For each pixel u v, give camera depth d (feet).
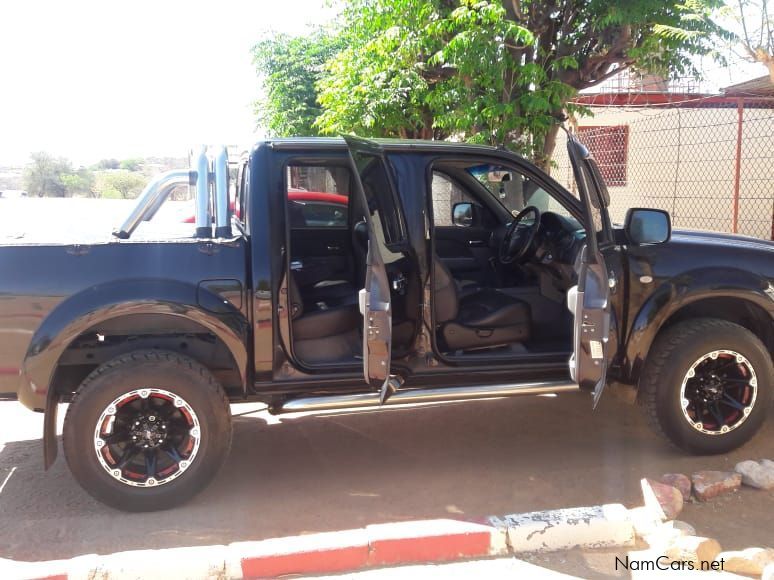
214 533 11.85
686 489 12.64
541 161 25.93
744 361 13.93
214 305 12.23
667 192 36.27
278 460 14.90
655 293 13.79
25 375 11.75
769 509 12.35
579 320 12.35
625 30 25.85
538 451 15.14
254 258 12.44
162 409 12.41
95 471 12.02
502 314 14.32
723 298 14.62
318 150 13.00
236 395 13.35
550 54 27.50
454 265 17.43
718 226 34.91
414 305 13.23
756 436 15.55
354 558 10.71
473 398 13.34
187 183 14.11
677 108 33.91
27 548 11.35
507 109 24.29
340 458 14.97
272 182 12.75
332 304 14.26
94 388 11.86
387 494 13.26
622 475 13.89
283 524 12.17
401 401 13.03
